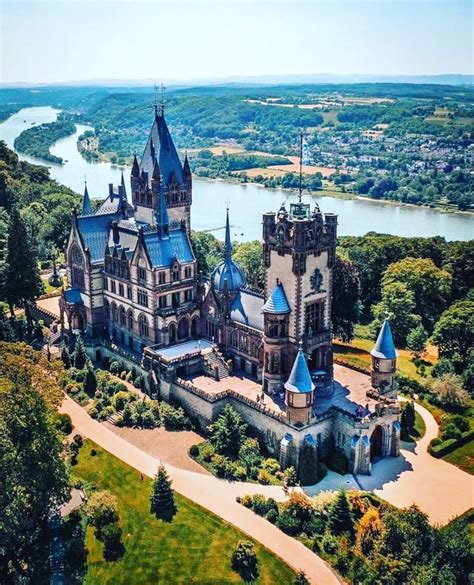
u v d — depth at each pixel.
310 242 127.38
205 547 101.94
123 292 161.75
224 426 127.12
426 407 146.50
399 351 182.62
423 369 166.38
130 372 154.62
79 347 159.25
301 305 129.62
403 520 98.31
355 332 195.25
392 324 187.12
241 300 146.75
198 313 156.25
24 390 98.81
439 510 110.50
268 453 126.69
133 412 138.12
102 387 149.12
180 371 143.88
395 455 127.69
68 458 121.00
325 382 134.75
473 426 137.62
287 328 132.25
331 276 134.00
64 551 100.94
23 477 95.50
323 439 123.56
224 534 104.69
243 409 130.88
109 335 171.38
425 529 97.06
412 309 191.25
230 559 99.50
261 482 118.19
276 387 134.38
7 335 165.00
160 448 128.50
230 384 139.62
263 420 126.50
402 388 152.75
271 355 133.00
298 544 103.31
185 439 131.75
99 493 108.44
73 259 172.38
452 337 168.62
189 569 97.62
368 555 98.31
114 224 166.12
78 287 173.25
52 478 99.50
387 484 118.25
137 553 100.62
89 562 98.94
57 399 110.81
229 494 114.94
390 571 92.88
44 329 182.62
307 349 131.88
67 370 156.25
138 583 95.19
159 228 155.00
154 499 110.12
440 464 125.31
